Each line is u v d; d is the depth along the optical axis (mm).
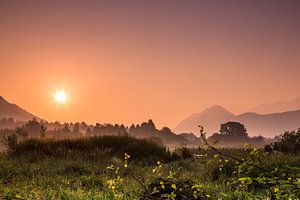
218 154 4242
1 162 13641
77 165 13523
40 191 8102
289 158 12430
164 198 6672
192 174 11523
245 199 5996
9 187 9039
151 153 19016
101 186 9391
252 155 4590
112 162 14938
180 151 20516
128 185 8445
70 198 7273
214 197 6441
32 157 16734
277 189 4250
